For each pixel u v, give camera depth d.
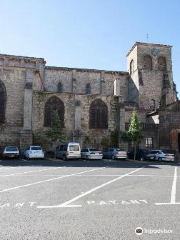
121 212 6.95
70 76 51.09
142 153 32.44
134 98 53.12
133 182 12.58
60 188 10.57
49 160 28.70
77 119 35.91
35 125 34.91
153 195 9.30
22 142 32.59
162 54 54.91
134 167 21.84
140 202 8.16
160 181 13.12
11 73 35.31
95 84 52.16
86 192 9.73
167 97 50.34
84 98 36.94
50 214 6.69
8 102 34.75
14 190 10.02
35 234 5.20
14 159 29.28
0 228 5.57
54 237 5.04
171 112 38.88
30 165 21.84
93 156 30.19
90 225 5.80
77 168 19.77
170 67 54.75
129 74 55.62
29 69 35.59
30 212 6.87
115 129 37.44
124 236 5.12
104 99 37.59
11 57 45.38
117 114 37.72
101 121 37.19
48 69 50.22
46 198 8.60
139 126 34.00
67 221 6.10
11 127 34.38
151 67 54.16
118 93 45.03
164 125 38.59
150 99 51.56
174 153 34.44
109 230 5.47
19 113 34.91
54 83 50.03
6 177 13.91
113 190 10.23
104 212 6.94
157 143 38.22
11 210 7.06
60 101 36.16
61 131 34.78
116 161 29.70
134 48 55.38
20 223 5.93
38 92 35.53
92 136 36.53
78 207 7.47
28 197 8.74
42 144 34.75
